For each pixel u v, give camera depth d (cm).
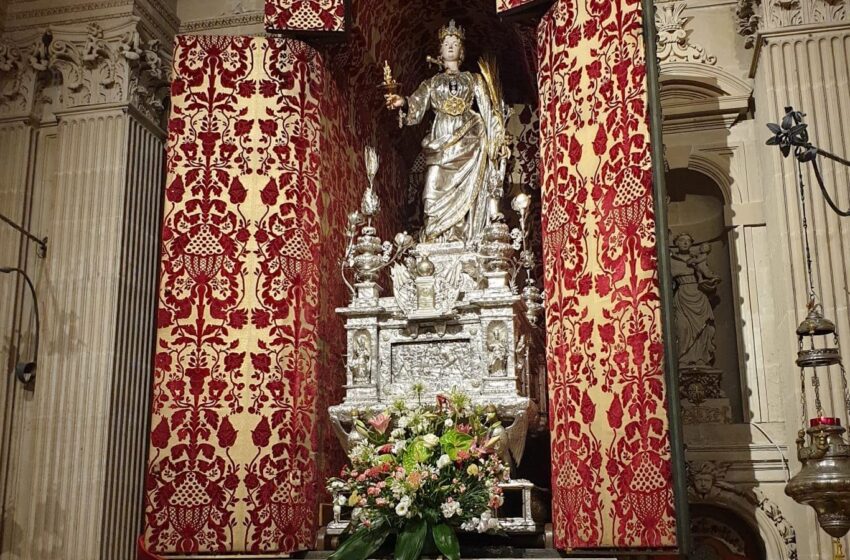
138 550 719
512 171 985
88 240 912
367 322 764
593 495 649
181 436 733
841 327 777
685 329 909
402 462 670
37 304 908
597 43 711
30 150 954
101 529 842
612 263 669
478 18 956
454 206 812
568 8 738
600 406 657
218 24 1037
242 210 772
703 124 936
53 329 898
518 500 725
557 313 705
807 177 810
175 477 726
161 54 991
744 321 890
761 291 894
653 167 660
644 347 641
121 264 906
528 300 789
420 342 760
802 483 605
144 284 936
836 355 635
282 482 727
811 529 753
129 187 930
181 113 788
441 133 830
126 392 894
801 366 644
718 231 938
